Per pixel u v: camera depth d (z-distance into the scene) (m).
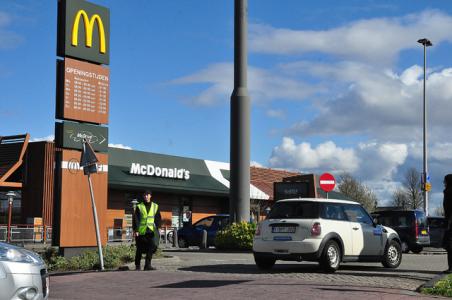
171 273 12.79
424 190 38.22
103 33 17.38
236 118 21.64
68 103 16.44
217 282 11.12
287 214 13.30
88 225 16.62
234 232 20.81
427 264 16.28
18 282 7.56
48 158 35.16
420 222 25.06
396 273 12.90
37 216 34.88
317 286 10.38
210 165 44.12
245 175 21.59
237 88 21.83
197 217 43.38
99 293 10.55
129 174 36.94
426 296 9.50
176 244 26.19
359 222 13.95
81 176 16.59
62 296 10.34
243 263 15.43
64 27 16.50
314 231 12.80
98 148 17.02
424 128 39.12
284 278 11.67
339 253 13.14
